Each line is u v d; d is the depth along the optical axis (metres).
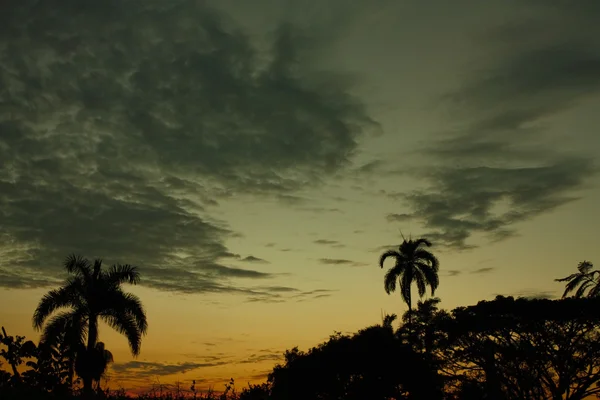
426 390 32.41
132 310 29.77
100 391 19.08
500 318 35.69
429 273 46.88
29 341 16.42
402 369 31.97
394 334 35.53
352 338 33.62
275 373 32.69
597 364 34.72
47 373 16.30
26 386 15.78
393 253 48.19
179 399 19.62
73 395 17.45
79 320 28.22
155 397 19.42
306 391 31.91
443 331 38.53
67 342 17.59
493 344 36.59
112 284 30.09
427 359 36.16
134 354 29.14
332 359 32.22
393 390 32.03
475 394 36.00
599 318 33.72
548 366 35.44
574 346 34.91
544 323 35.00
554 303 34.84
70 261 30.09
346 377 32.12
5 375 15.96
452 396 37.00
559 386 35.06
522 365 36.28
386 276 47.84
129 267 30.88
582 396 35.00
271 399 31.45
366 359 31.84
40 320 28.41
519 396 35.66
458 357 38.09
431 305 42.09
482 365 37.00
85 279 29.92
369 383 31.75
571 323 34.66
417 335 39.09
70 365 17.16
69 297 29.05
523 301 35.97
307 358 33.19
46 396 15.87
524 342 35.47
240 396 28.59
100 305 29.14
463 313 37.44
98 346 28.61
